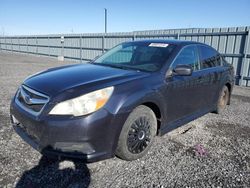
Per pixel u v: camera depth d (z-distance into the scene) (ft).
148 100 9.45
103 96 8.24
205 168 9.46
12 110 9.85
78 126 7.75
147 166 9.41
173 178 8.66
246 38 32.07
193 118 13.33
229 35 33.73
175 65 11.37
